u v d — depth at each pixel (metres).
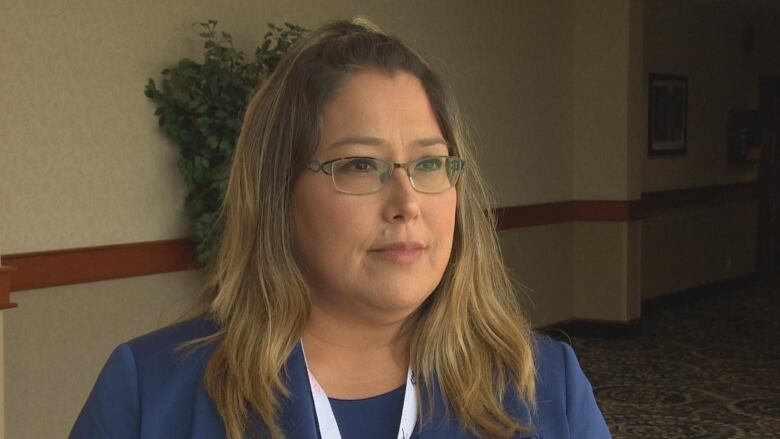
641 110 6.91
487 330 1.03
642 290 7.78
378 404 0.99
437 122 0.99
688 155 8.32
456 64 5.87
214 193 4.11
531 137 6.54
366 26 1.02
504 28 6.27
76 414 3.80
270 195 0.98
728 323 7.43
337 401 0.98
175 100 4.05
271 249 0.98
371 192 0.93
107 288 3.91
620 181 6.79
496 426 0.97
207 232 4.03
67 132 3.75
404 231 0.92
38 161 3.66
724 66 8.76
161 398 0.97
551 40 6.69
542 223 6.60
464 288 1.02
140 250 4.00
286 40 4.40
